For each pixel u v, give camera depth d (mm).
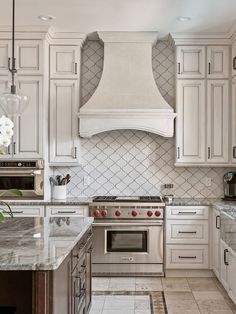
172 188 5648
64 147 5359
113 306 4086
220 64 5348
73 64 5359
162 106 5211
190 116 5363
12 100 3379
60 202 5082
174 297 4363
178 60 5363
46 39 5199
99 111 5145
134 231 5105
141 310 3979
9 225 3387
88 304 3721
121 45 5379
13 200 5105
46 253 2379
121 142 5684
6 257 2283
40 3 4285
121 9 4477
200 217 5094
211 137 5359
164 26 5062
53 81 5363
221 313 3900
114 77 5348
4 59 5176
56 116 5359
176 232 5102
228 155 5348
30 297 2578
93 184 5680
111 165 5684
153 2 4258
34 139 5168
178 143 5371
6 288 2586
